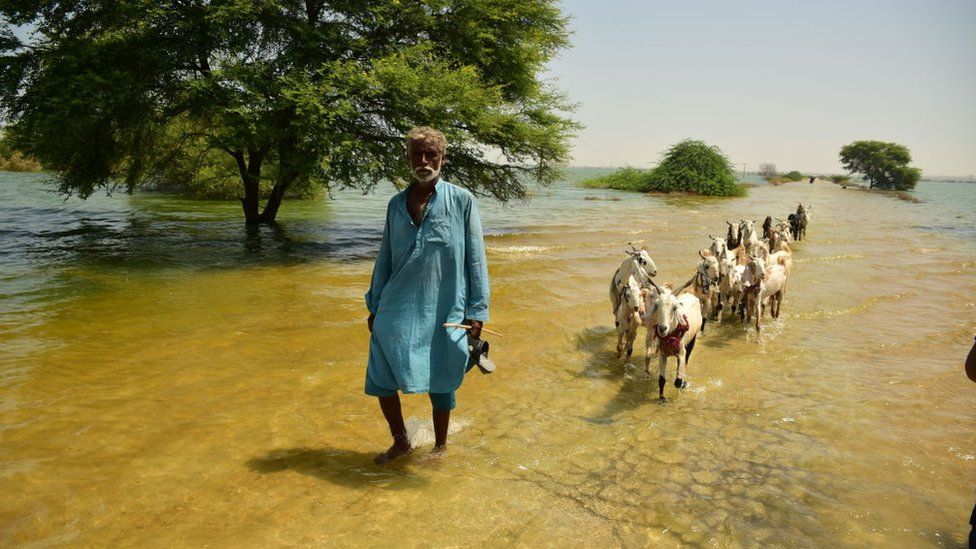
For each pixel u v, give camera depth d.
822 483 4.71
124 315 8.76
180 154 20.56
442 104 15.24
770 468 4.95
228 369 6.70
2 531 3.59
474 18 18.17
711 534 3.94
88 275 11.57
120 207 26.44
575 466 4.86
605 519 4.06
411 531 3.78
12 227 18.59
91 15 15.80
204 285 11.12
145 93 16.06
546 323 9.37
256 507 3.98
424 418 5.59
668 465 4.95
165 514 3.86
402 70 14.53
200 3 15.50
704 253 9.86
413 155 3.98
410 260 4.12
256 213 20.77
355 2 16.36
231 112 14.67
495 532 3.83
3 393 5.73
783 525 4.08
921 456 5.23
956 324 10.23
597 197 50.22
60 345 7.25
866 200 63.38
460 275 4.25
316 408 5.73
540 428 5.59
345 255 15.46
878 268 16.31
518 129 18.05
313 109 14.19
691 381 7.22
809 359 8.17
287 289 11.03
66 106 13.68
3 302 9.30
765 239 19.86
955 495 4.58
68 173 17.58
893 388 7.03
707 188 62.03
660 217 31.08
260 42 16.08
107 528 3.68
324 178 15.17
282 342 7.79
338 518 3.88
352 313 9.38
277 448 4.86
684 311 7.10
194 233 18.56
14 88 15.11
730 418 6.04
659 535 3.90
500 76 19.91
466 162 19.44
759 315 9.48
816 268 16.06
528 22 20.28
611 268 14.51
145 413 5.43
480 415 5.83
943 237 26.42
